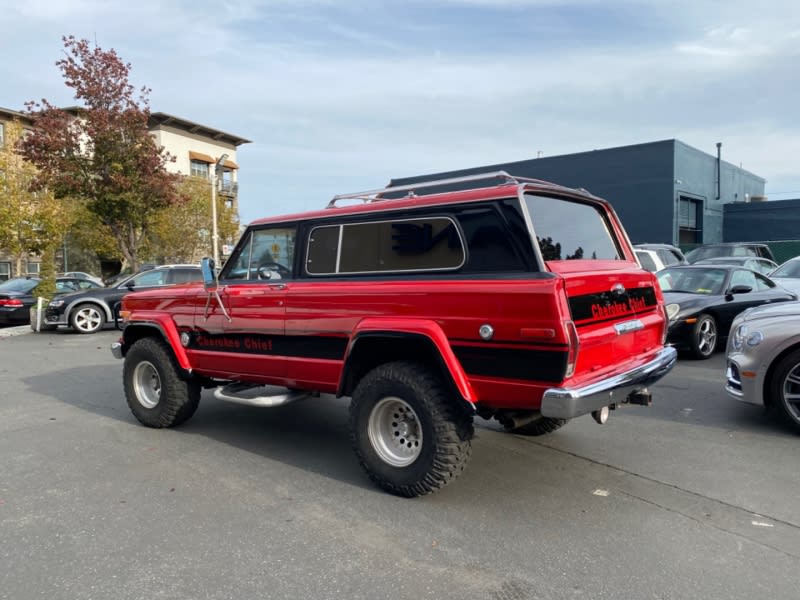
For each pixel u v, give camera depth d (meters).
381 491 4.44
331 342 4.68
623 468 4.82
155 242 38.81
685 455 5.09
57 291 17.22
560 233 4.34
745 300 10.12
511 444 5.47
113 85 24.77
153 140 25.97
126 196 24.78
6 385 8.66
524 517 3.95
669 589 3.07
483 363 3.86
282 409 7.05
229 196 52.34
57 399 7.70
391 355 4.55
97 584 3.20
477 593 3.06
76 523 3.94
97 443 5.73
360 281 4.55
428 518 3.96
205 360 5.71
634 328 4.48
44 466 5.07
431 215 4.26
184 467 5.02
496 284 3.79
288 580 3.21
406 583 3.17
